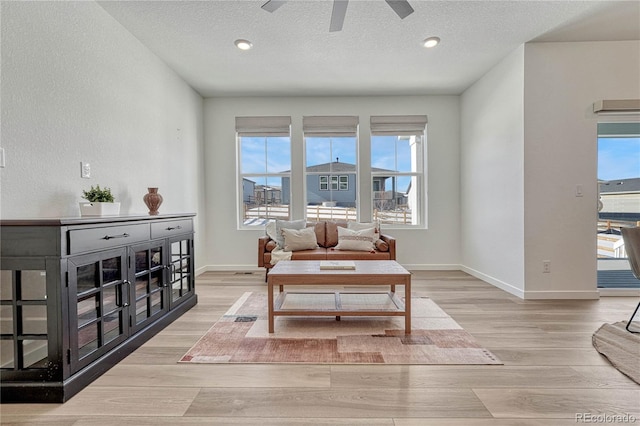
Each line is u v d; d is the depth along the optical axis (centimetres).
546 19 277
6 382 152
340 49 329
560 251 320
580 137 318
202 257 463
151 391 161
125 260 201
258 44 317
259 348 210
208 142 473
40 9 196
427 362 189
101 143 252
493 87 377
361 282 237
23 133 185
